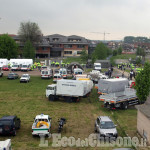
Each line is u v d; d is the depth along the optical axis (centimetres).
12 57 8238
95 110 2716
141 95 2655
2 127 1714
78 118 2347
